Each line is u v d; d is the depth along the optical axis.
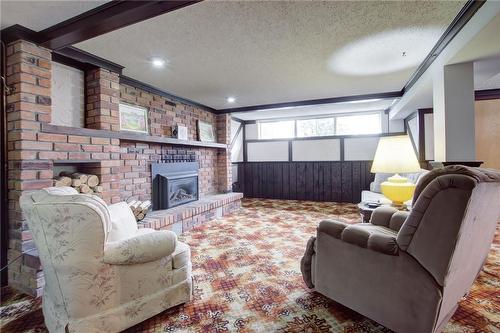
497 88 4.05
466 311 1.63
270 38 2.34
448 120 2.55
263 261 2.46
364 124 5.77
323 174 6.05
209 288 1.96
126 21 1.78
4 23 1.94
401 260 1.31
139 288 1.50
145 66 2.94
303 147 6.25
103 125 2.68
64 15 1.85
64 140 2.26
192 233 3.38
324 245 1.68
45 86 2.15
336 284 1.62
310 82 3.64
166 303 1.61
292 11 1.92
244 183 6.83
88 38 2.01
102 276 1.37
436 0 1.82
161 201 3.62
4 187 2.01
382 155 2.34
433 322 1.21
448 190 1.12
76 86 2.64
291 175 6.36
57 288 1.36
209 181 5.12
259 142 6.68
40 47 2.12
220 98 4.50
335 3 1.83
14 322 1.60
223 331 1.48
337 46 2.52
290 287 1.96
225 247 2.85
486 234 1.52
